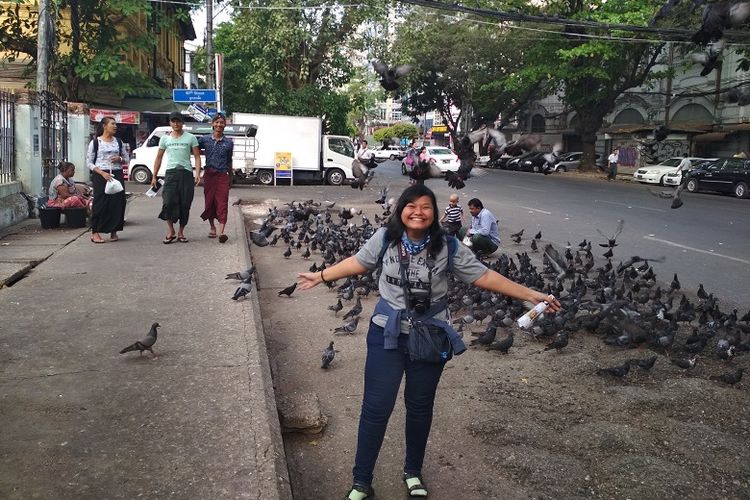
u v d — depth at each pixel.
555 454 4.18
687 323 7.27
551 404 4.93
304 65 28.75
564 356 6.00
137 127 30.09
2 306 6.05
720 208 19.28
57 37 20.78
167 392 4.23
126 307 6.12
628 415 4.76
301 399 4.53
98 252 8.71
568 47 32.53
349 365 5.70
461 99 49.31
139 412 3.93
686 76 37.69
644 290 8.79
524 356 6.04
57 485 3.10
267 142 25.33
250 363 4.78
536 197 21.86
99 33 22.25
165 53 37.47
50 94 13.41
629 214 17.20
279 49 27.73
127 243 9.45
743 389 5.35
